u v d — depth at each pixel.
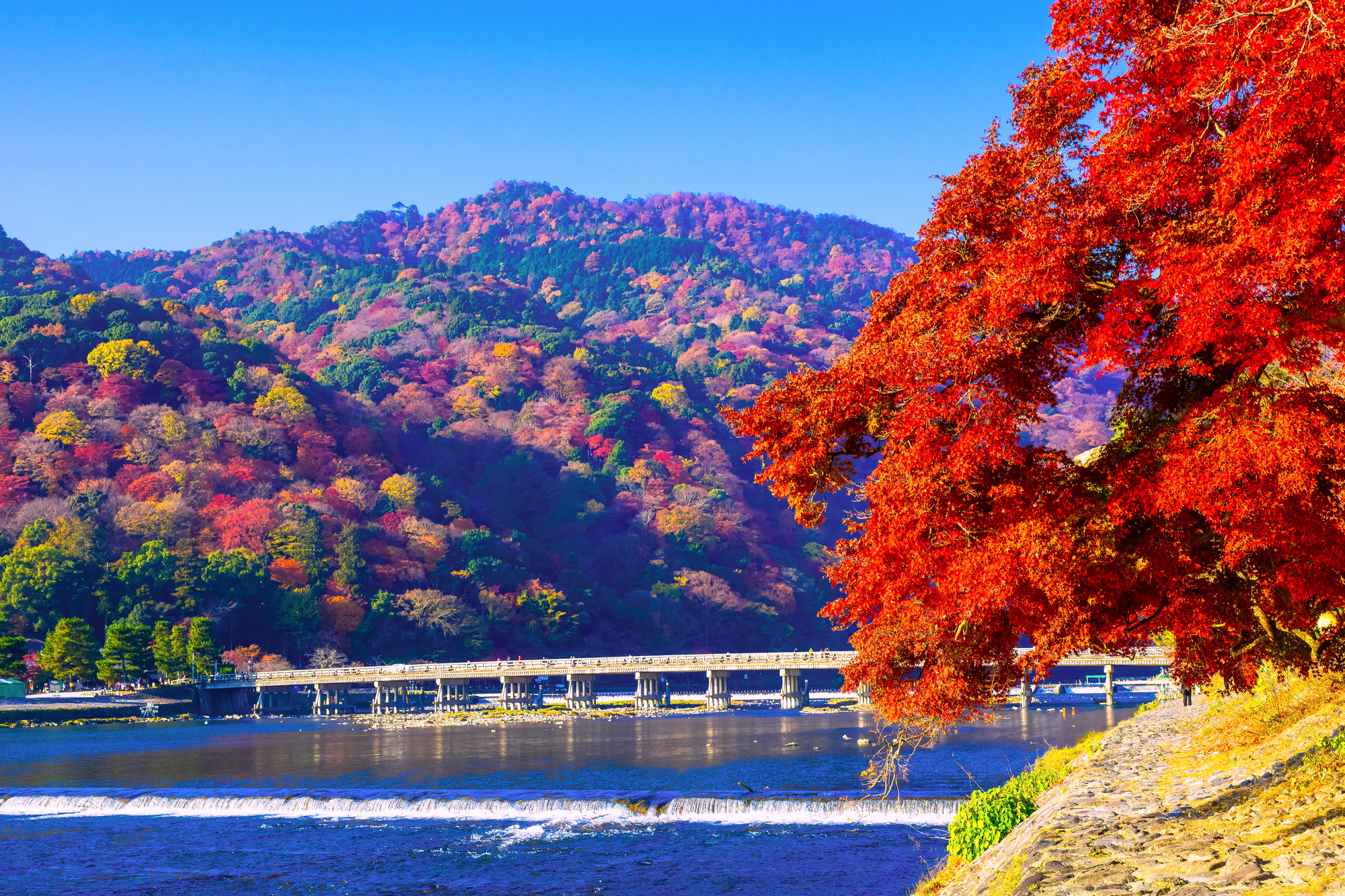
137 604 168.75
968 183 13.31
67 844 43.22
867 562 13.91
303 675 154.75
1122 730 41.28
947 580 13.10
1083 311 12.53
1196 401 12.53
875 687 14.79
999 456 11.97
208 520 196.75
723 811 46.03
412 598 195.00
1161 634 16.08
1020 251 11.90
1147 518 13.05
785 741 84.25
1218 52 11.45
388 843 42.16
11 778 66.62
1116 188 11.79
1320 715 21.91
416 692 171.00
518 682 151.75
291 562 187.88
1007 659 14.17
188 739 101.38
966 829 23.22
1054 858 15.45
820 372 14.25
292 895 34.72
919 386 12.36
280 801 51.00
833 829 42.22
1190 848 14.49
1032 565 12.34
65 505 186.50
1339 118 10.15
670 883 34.50
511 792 50.47
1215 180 11.41
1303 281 10.41
